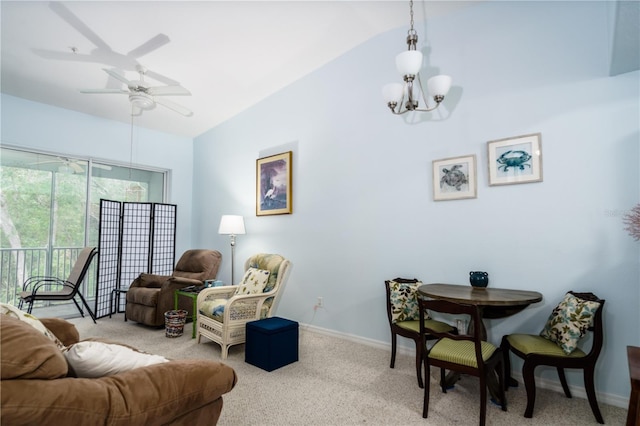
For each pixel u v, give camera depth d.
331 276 3.82
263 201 4.60
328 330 3.80
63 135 4.53
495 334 2.71
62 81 3.89
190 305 4.33
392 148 3.39
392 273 3.34
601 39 2.38
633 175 2.26
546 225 2.55
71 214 4.70
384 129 3.46
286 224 4.32
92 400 1.06
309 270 4.03
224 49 3.51
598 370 2.32
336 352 3.24
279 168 4.39
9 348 1.00
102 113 4.77
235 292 3.65
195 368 1.37
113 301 4.75
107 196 5.07
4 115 4.07
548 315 2.51
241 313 3.19
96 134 4.84
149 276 4.45
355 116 3.70
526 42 2.68
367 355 3.16
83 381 1.12
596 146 2.38
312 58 3.85
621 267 2.27
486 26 2.88
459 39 3.02
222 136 5.32
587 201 2.40
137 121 5.10
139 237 5.01
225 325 3.09
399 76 3.38
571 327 2.11
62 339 2.04
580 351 2.15
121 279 4.82
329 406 2.21
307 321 4.01
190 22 3.06
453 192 2.98
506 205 2.73
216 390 1.40
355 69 3.71
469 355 2.01
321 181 3.97
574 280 2.43
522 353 2.19
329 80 3.94
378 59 3.53
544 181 2.57
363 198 3.59
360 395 2.37
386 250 3.39
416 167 3.22
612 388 2.27
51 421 0.99
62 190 4.62
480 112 2.88
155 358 1.44
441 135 3.08
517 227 2.67
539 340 2.28
